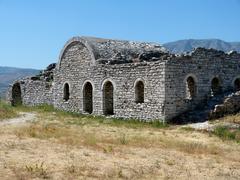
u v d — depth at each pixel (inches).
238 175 629.6
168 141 920.3
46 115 1503.4
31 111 1686.8
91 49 1530.5
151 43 1727.4
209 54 1375.5
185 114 1275.8
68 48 1673.2
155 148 824.9
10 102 2094.0
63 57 1708.9
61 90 1722.4
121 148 802.2
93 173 583.5
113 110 1470.2
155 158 721.6
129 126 1202.6
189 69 1311.5
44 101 1892.2
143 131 1096.2
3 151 708.7
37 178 541.0
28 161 639.8
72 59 1651.1
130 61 1485.0
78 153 724.0
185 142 915.4
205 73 1359.5
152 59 1409.9
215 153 805.2
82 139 883.4
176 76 1273.4
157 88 1266.0
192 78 1332.4
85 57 1571.1
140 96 1369.3
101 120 1353.3
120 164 655.8
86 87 1593.3
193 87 1343.5
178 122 1246.9
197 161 717.9
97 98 1508.4
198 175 615.2
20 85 2065.7
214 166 685.3
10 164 611.5
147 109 1301.7
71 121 1309.1
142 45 1676.9
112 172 596.4
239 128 1085.1
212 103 1305.4
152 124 1241.4
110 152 752.3
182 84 1291.8
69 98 1672.0
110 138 930.1
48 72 1987.0
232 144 925.2
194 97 1334.9
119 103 1409.9
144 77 1312.7
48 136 900.0
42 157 675.4
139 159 705.0
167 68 1246.3
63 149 753.6
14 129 1011.9
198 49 1341.0
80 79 1603.1
